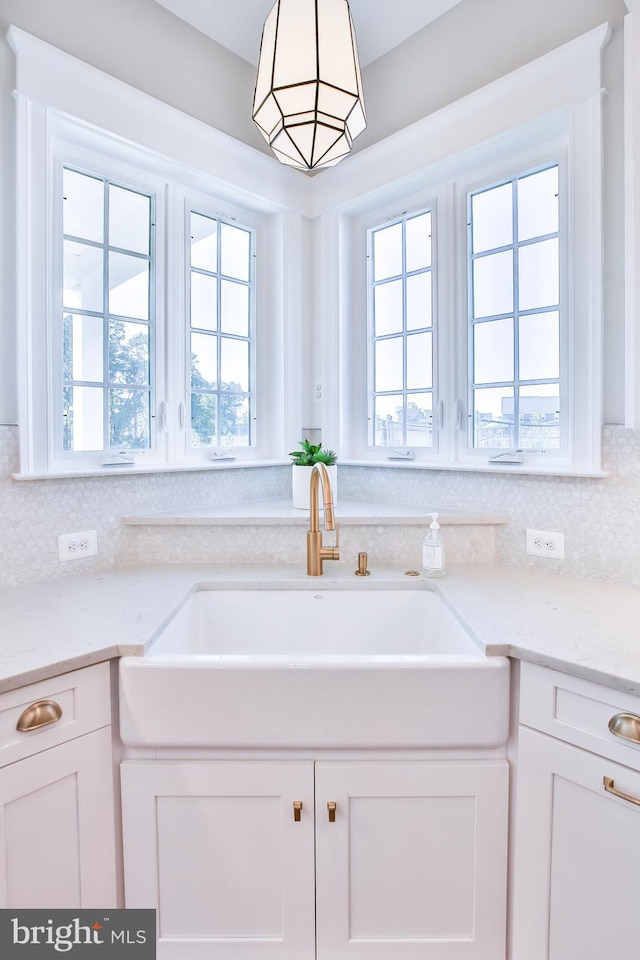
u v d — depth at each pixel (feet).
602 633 3.53
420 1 5.84
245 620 4.98
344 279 7.36
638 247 4.25
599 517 4.82
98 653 3.31
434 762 3.43
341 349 7.32
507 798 3.43
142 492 5.80
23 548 4.80
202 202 6.60
